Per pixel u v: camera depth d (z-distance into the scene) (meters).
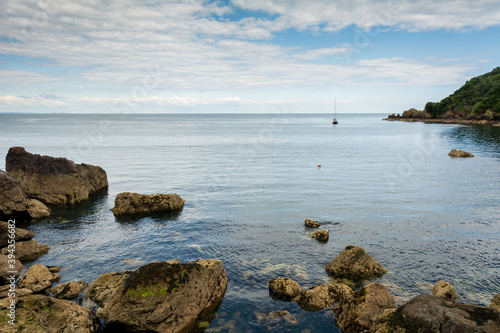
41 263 16.22
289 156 59.19
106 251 17.81
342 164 49.53
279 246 18.56
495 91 164.50
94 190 31.45
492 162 50.44
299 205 26.84
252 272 15.52
